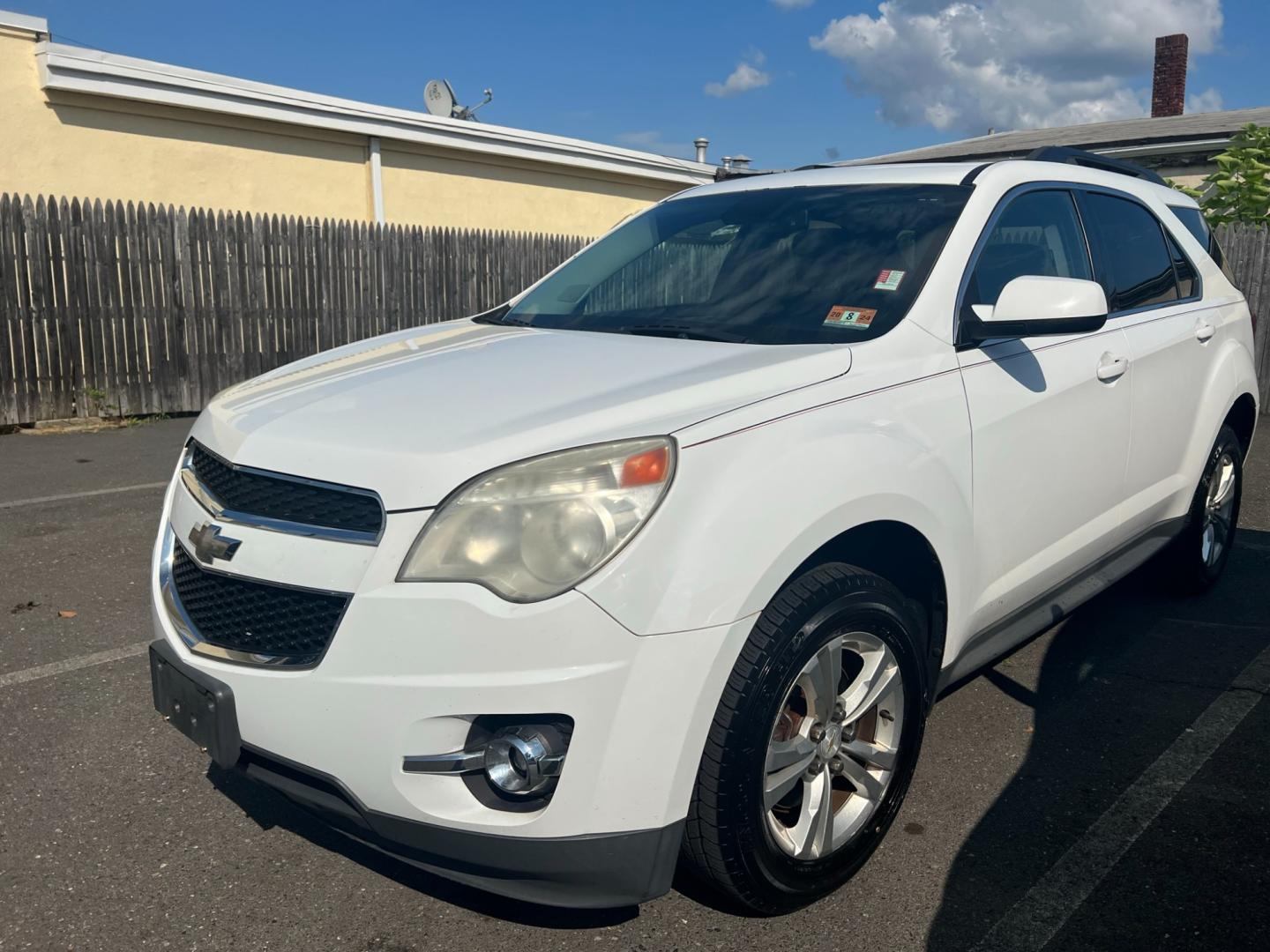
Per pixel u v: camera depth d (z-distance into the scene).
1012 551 3.16
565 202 15.27
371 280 10.95
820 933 2.49
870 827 2.68
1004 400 3.04
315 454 2.34
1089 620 4.55
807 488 2.34
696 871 2.38
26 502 6.44
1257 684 3.87
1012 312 2.95
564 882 2.18
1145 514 3.99
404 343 3.41
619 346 2.98
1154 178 4.65
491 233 11.82
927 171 3.61
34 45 10.08
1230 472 4.77
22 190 10.24
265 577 2.29
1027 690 3.84
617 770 2.11
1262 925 2.49
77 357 9.37
